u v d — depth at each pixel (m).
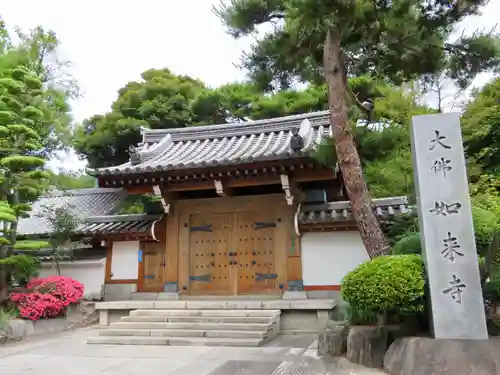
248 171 10.54
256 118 23.42
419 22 7.42
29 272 10.80
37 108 10.63
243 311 9.56
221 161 10.27
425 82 9.19
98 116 27.77
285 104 23.02
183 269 12.01
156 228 12.11
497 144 14.59
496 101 16.02
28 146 10.41
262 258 11.59
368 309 5.68
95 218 13.45
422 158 5.93
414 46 7.86
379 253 7.11
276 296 11.17
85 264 12.74
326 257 10.95
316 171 10.42
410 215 8.98
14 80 10.38
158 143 13.77
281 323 9.90
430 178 5.84
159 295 11.74
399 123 15.16
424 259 5.77
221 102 23.53
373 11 7.11
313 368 5.98
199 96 23.62
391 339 6.04
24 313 9.74
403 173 12.72
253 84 8.84
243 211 12.02
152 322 9.47
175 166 10.59
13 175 10.20
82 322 11.31
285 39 8.02
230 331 8.59
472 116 15.75
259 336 8.33
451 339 5.20
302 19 7.09
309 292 10.81
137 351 7.69
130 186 11.72
